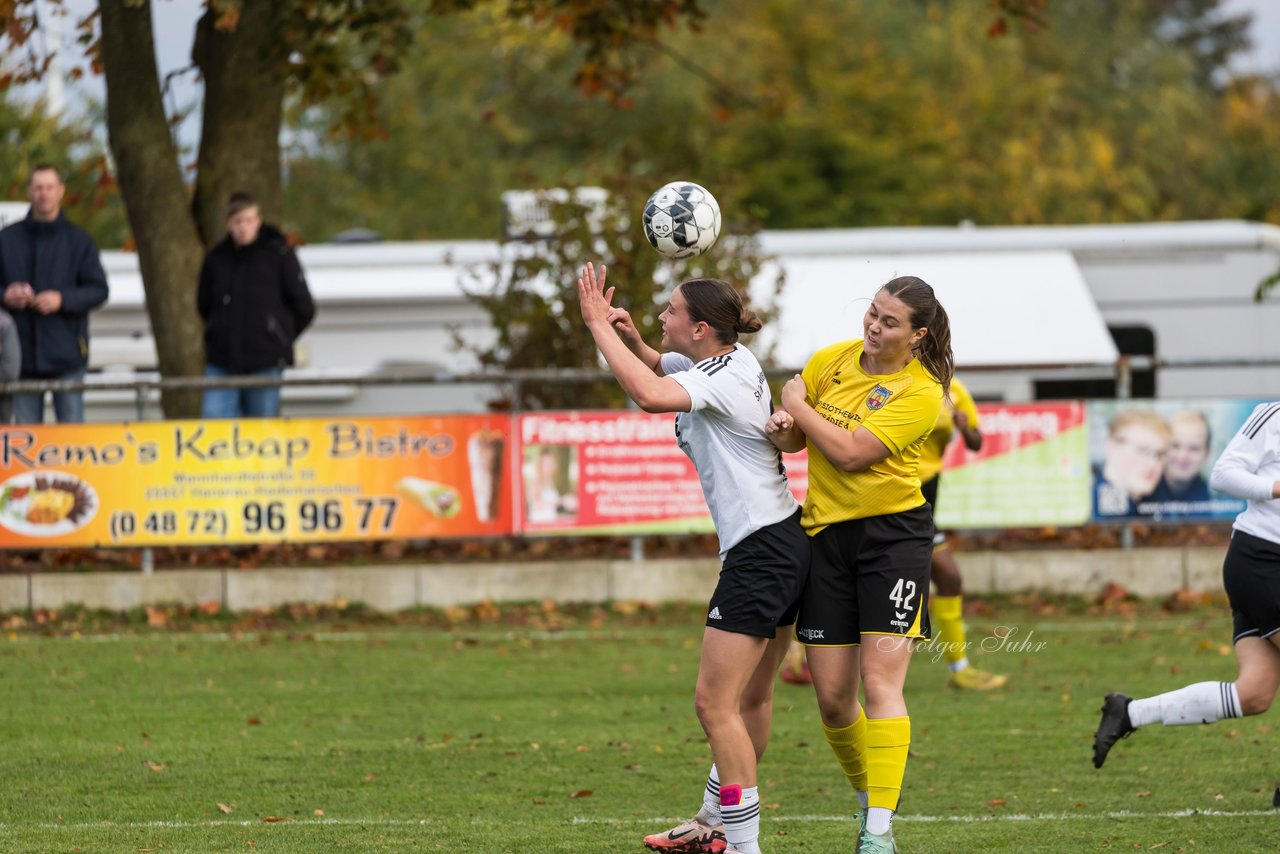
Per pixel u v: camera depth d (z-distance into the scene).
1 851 22.34
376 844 22.91
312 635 44.19
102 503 47.06
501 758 29.61
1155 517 50.44
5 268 47.56
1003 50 150.50
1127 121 152.50
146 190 53.97
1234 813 24.92
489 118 79.25
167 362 54.59
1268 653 24.38
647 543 51.12
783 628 22.97
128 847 22.62
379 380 48.12
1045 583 50.56
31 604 46.62
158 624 45.97
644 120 131.62
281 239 49.66
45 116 100.06
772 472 21.81
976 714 34.22
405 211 123.94
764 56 143.88
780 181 129.00
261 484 47.50
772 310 55.59
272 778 27.80
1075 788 27.05
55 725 32.34
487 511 48.25
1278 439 23.91
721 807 21.61
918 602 21.72
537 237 55.59
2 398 47.25
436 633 44.94
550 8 60.28
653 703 35.31
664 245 24.66
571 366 54.44
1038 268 68.50
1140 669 39.38
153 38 53.38
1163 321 70.56
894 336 21.56
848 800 26.45
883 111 138.62
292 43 53.44
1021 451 50.06
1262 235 70.38
